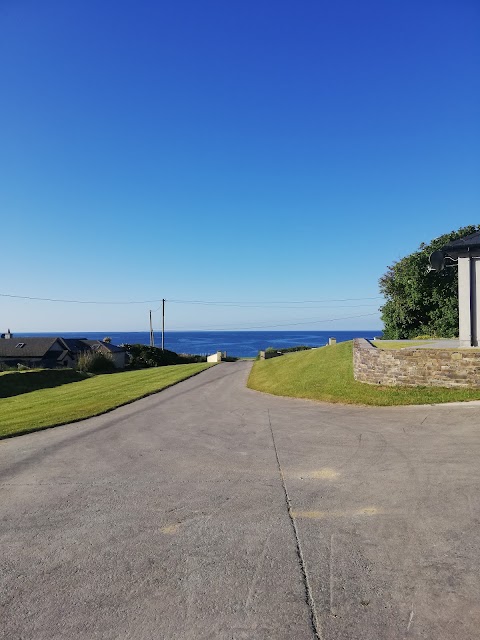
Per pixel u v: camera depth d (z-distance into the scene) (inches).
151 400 620.7
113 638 119.3
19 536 184.1
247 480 240.7
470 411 376.8
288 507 200.4
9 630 123.6
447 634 115.9
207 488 231.1
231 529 181.0
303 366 860.6
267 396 603.5
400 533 169.8
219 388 754.8
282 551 160.9
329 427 364.2
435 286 1205.7
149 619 126.5
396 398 457.7
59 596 139.3
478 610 124.3
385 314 1369.3
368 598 131.6
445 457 258.7
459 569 144.1
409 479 226.8
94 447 339.6
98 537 179.6
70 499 225.3
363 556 154.9
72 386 962.7
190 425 413.1
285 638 117.0
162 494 225.5
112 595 138.6
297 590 136.9
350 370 663.1
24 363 1937.7
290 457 282.0
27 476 270.4
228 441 337.4
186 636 119.1
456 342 740.7
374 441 307.4
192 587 141.0
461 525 173.3
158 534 179.6
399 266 1327.5
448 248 549.3
